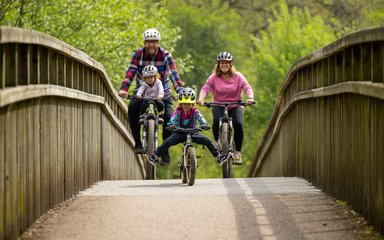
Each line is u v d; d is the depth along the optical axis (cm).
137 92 2812
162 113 2906
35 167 1750
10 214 1520
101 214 1842
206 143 2550
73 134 2278
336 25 9812
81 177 2405
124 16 6169
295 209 1902
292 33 9906
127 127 4159
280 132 3781
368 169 1744
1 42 1339
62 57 2141
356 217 1798
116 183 2722
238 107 2880
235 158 2902
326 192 2244
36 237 1602
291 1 11338
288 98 3416
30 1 5191
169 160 2694
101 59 6059
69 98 2206
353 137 1908
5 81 1517
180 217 1780
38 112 1789
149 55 2881
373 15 7612
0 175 1441
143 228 1669
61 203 2041
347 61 2027
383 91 1530
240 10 13475
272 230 1648
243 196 2116
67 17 5697
